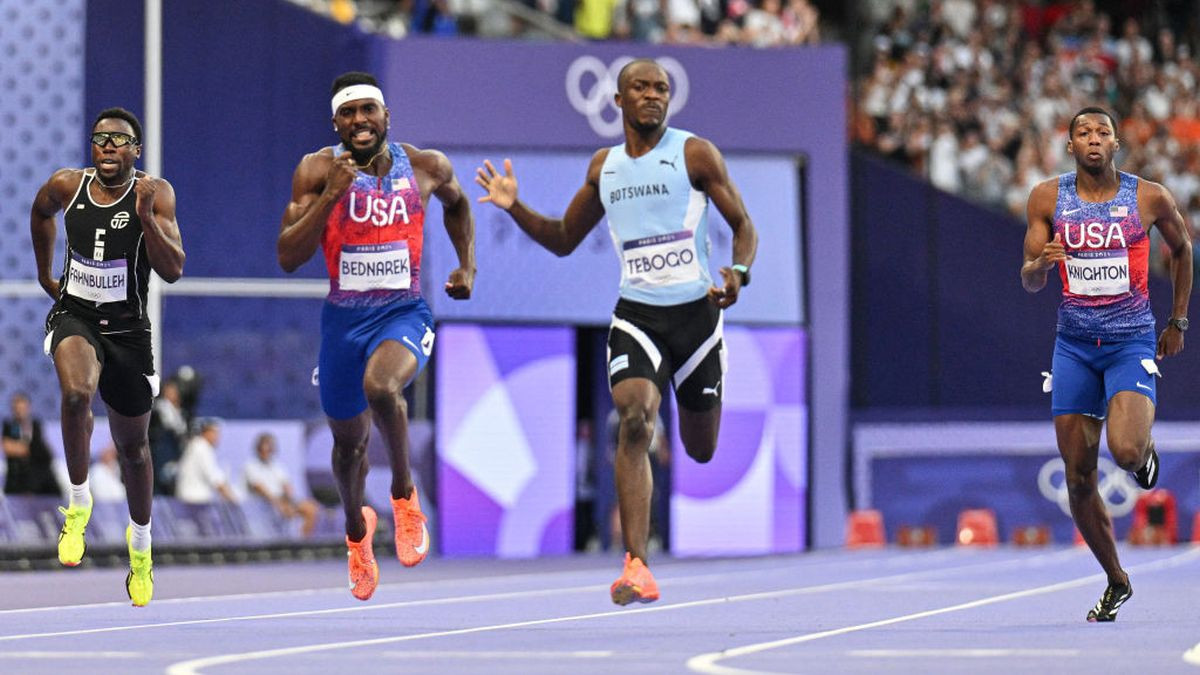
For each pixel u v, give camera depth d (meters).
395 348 26.48
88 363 27.39
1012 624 28.08
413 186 27.14
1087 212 27.77
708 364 27.06
